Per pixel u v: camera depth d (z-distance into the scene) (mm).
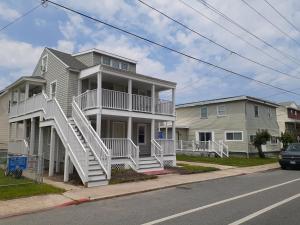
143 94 23219
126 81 20562
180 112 38438
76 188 12203
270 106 37031
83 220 7555
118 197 10828
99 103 16844
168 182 14109
